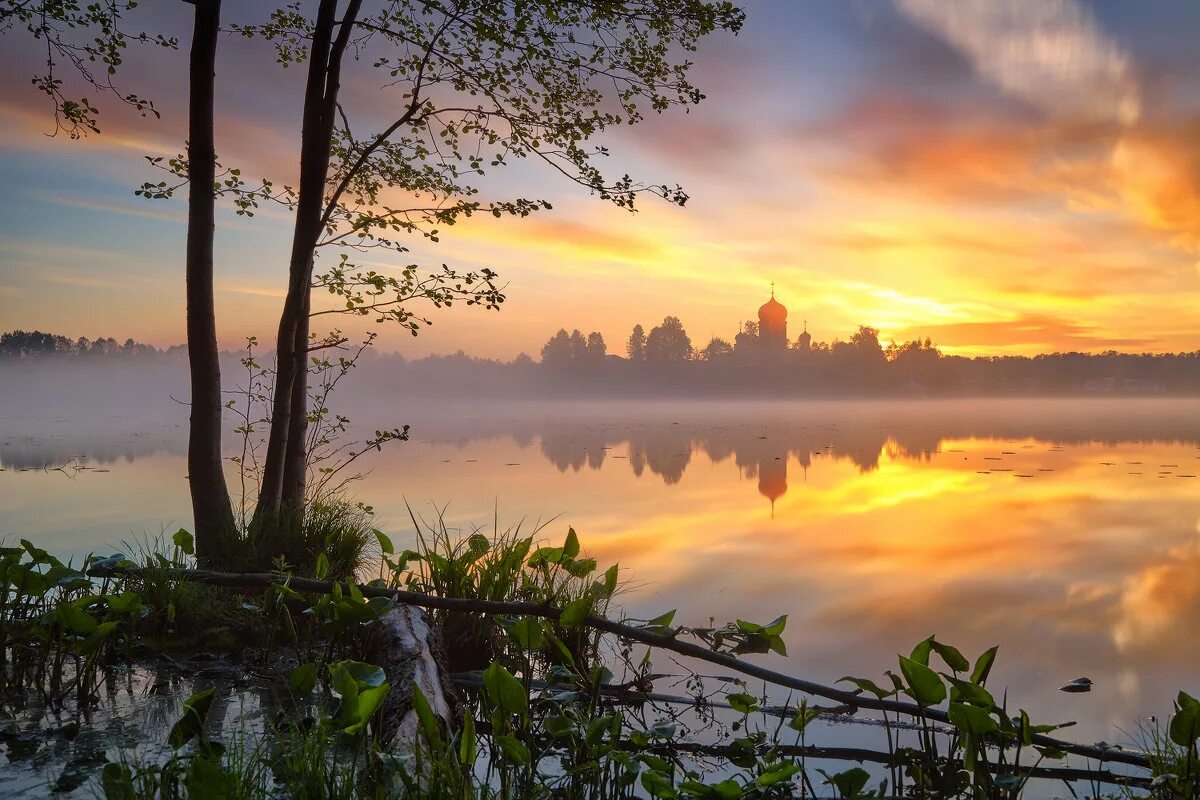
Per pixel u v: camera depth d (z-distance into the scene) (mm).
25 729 3316
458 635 4812
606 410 103750
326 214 6980
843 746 3670
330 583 4824
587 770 3051
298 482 7055
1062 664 5012
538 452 25641
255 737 3188
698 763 3459
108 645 4488
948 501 13602
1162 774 2992
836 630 5727
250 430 6723
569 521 10906
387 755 2531
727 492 14750
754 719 4000
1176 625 5922
